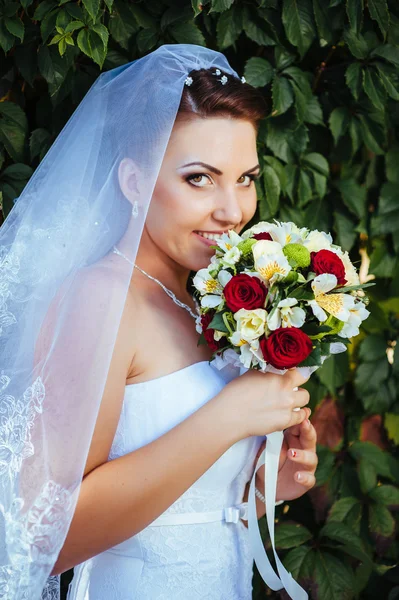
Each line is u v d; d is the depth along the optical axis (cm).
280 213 230
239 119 158
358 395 242
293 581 165
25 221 158
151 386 150
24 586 129
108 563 155
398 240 238
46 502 132
